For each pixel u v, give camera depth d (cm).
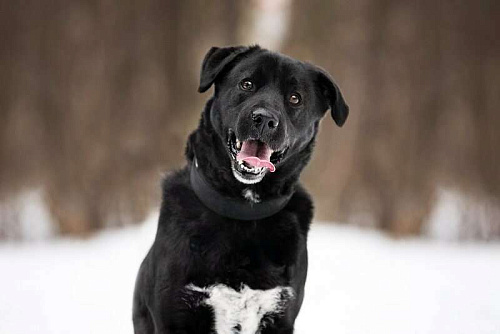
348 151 1535
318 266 1091
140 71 1432
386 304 869
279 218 509
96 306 827
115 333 728
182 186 519
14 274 988
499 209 1438
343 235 1399
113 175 1385
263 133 488
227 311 490
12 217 1283
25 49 1292
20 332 724
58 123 1321
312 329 763
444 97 1457
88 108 1349
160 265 495
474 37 1442
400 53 1477
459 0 1438
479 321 794
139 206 1423
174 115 1493
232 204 497
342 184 1545
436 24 1454
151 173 1442
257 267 489
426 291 939
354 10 1531
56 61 1317
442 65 1455
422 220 1466
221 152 506
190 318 490
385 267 1099
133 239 1280
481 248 1345
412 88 1472
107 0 1372
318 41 1598
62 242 1281
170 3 1476
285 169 517
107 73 1381
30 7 1291
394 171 1482
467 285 976
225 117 511
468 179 1449
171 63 1486
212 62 535
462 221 1449
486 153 1445
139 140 1425
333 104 541
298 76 527
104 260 1098
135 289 551
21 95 1291
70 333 724
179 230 495
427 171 1462
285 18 1694
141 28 1429
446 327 771
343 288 952
